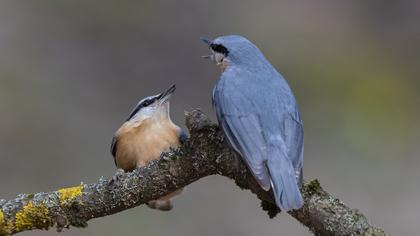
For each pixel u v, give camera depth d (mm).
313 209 6355
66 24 17703
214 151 6871
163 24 17906
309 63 17719
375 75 17609
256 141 6828
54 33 17531
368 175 14664
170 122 8914
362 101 16812
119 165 8969
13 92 15984
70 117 15734
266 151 6746
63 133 15312
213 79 17016
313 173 14562
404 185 14414
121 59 17328
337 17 18859
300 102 16797
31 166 14562
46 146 15047
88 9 17875
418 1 19188
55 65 17000
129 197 6980
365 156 15250
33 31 17484
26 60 16922
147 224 12781
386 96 16984
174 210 13203
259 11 18547
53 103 16016
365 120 16312
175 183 7000
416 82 17562
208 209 13391
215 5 18422
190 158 6914
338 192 14117
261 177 6535
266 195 6734
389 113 16547
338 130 16000
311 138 15711
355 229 6234
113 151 9031
